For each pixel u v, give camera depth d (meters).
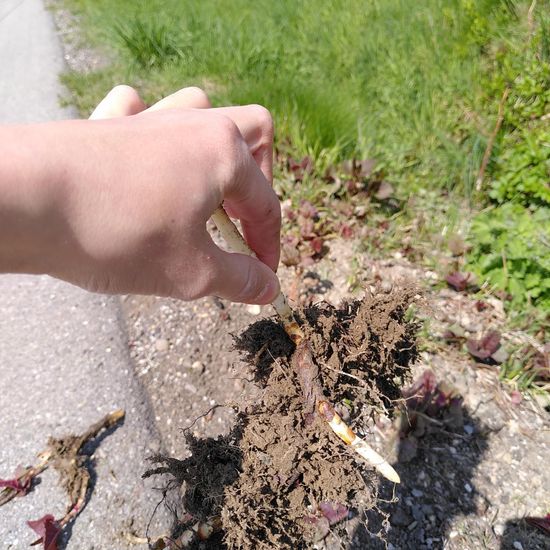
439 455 0.45
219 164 0.20
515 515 0.41
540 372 0.49
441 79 0.81
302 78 0.90
